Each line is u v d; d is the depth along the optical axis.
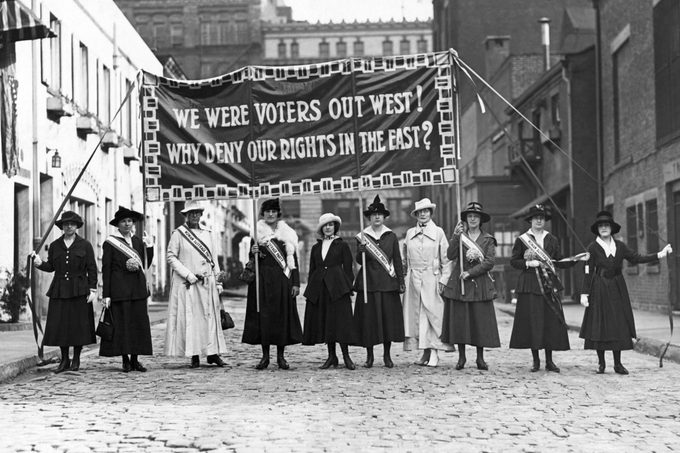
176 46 90.56
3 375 11.98
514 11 60.78
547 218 12.84
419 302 13.26
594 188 34.06
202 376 12.23
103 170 28.80
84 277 12.92
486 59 55.28
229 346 16.81
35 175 21.50
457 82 13.85
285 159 13.77
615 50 29.95
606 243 12.66
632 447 7.45
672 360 14.40
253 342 12.98
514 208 44.22
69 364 13.07
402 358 14.65
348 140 13.77
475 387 11.04
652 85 26.30
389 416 8.89
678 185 24.50
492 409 9.37
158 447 7.42
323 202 96.19
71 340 12.83
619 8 29.62
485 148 53.22
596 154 34.16
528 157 39.19
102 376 12.34
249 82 13.81
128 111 33.31
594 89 34.25
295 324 13.01
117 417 8.90
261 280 12.98
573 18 44.41
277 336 12.88
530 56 47.38
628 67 28.88
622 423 8.57
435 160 13.77
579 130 34.28
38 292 22.25
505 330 20.91
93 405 9.69
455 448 7.34
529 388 10.96
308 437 7.79
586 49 34.25
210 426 8.34
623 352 16.00
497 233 44.19
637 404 9.73
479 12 60.84
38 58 21.67
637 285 28.11
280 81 13.83
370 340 12.89
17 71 20.41
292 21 104.62
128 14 90.25
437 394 10.44
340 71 13.82
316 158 13.77
